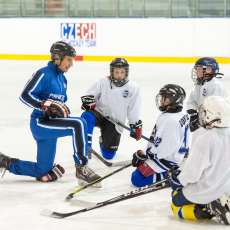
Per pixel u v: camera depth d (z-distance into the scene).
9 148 15.46
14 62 40.12
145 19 40.03
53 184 11.80
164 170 11.21
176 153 11.12
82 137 11.34
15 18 40.62
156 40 40.22
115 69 13.22
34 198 10.77
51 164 11.95
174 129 10.88
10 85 30.06
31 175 12.00
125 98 13.54
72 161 13.95
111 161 14.20
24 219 9.49
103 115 13.90
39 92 11.60
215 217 9.48
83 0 41.66
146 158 11.01
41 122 11.66
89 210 9.52
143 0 41.25
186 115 11.12
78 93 27.42
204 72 13.52
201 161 8.65
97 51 40.69
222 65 39.47
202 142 8.68
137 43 40.38
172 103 10.88
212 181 8.84
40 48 40.91
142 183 11.47
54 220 9.45
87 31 40.50
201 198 8.97
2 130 18.19
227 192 8.95
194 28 39.78
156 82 31.59
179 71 36.44
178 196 9.29
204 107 8.85
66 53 11.55
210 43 39.84
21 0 41.62
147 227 9.09
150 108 22.84
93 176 11.32
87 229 8.99
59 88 11.83
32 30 40.72
